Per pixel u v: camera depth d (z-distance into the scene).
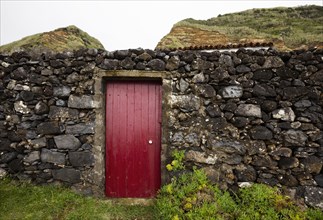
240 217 3.45
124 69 4.22
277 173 3.92
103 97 4.38
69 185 4.29
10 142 4.39
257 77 4.03
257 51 4.05
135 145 4.48
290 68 3.98
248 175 3.97
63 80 4.30
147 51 4.22
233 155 4.02
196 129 4.11
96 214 3.76
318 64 3.92
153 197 4.44
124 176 4.50
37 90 4.33
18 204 3.84
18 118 4.36
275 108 3.97
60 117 4.29
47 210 3.72
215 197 3.73
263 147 3.96
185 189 3.78
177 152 4.09
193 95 4.12
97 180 4.25
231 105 4.05
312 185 3.81
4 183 4.27
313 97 3.89
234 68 4.08
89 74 4.25
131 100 4.49
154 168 4.46
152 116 4.46
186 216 3.43
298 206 3.72
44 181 4.32
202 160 4.05
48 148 4.33
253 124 4.01
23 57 4.37
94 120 4.26
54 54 4.33
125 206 4.07
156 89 4.47
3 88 4.40
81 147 4.27
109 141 4.50
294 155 3.90
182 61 4.16
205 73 4.12
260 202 3.65
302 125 3.89
